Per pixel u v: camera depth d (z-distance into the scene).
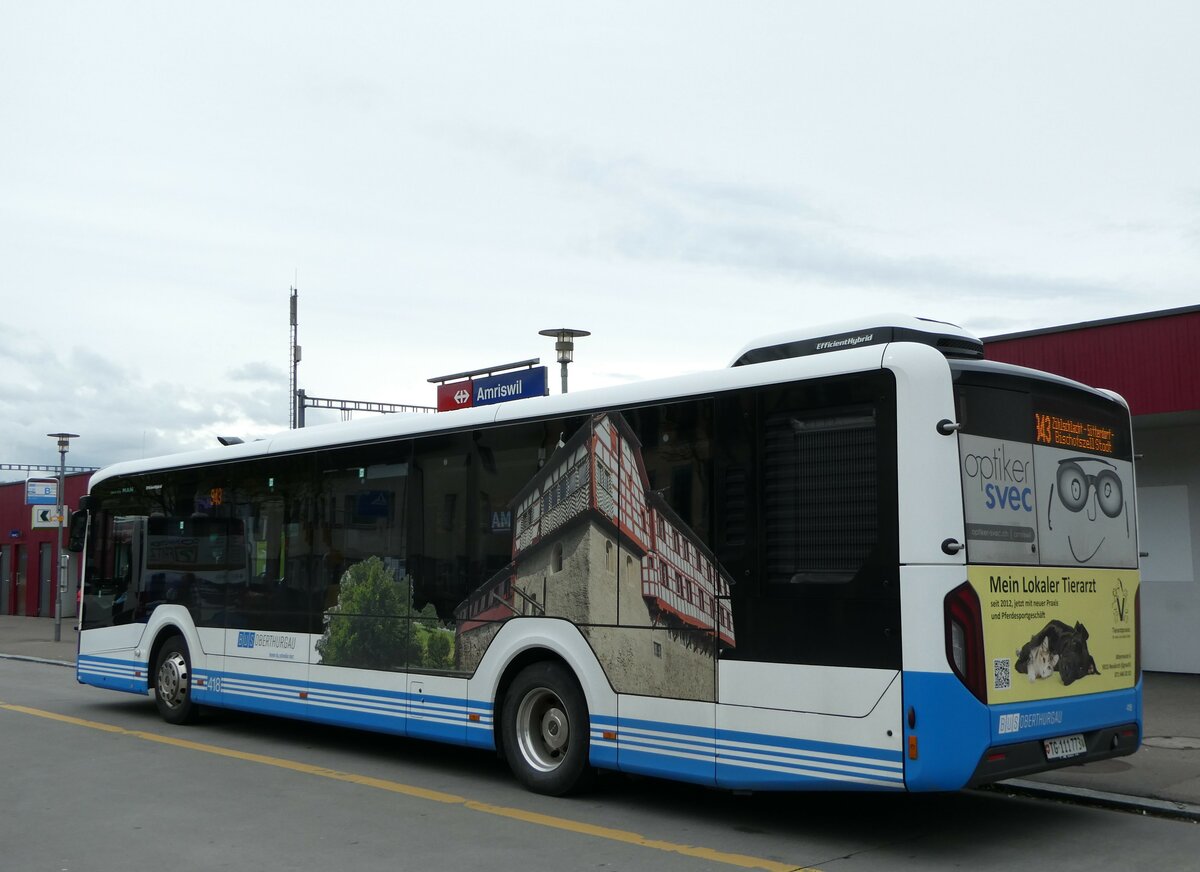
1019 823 7.73
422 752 10.77
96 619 13.66
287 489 11.07
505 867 6.53
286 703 10.80
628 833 7.36
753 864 6.57
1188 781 8.75
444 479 9.42
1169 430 15.41
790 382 7.05
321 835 7.32
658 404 7.80
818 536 6.81
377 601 9.90
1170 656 15.32
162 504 12.85
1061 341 14.16
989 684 6.46
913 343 6.62
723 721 7.18
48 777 9.41
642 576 7.78
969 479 6.56
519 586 8.66
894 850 6.94
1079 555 7.27
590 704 8.05
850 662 6.58
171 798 8.53
